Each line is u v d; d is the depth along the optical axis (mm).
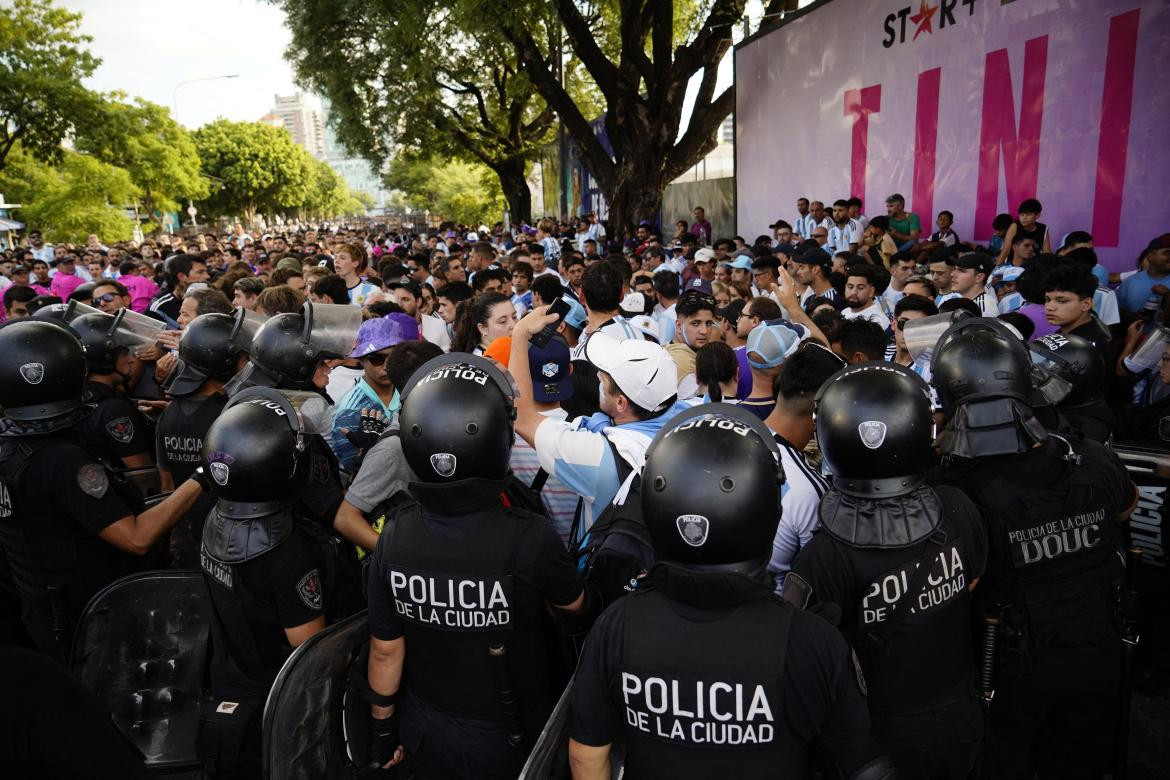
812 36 12805
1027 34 8445
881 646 1914
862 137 11664
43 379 2531
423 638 1942
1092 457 2258
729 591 1447
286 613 2186
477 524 1890
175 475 3213
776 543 2359
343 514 2615
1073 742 2320
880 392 1880
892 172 11031
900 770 1969
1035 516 2150
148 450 3719
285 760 1984
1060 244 8242
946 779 1994
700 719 1462
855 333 3789
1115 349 4531
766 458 1525
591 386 4078
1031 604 2174
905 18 10438
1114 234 7613
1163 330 3508
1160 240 5793
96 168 40875
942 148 9930
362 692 2059
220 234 58094
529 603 1912
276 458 2141
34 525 2629
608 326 4293
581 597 1996
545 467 2412
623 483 2240
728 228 19125
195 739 2393
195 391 3188
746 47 15227
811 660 1452
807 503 2334
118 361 3732
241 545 2152
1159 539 3098
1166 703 3221
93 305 6262
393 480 2611
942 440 2275
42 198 40719
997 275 6367
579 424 2740
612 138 18328
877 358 3758
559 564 1918
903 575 1890
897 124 10820
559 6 16766
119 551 2838
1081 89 7840
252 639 2223
